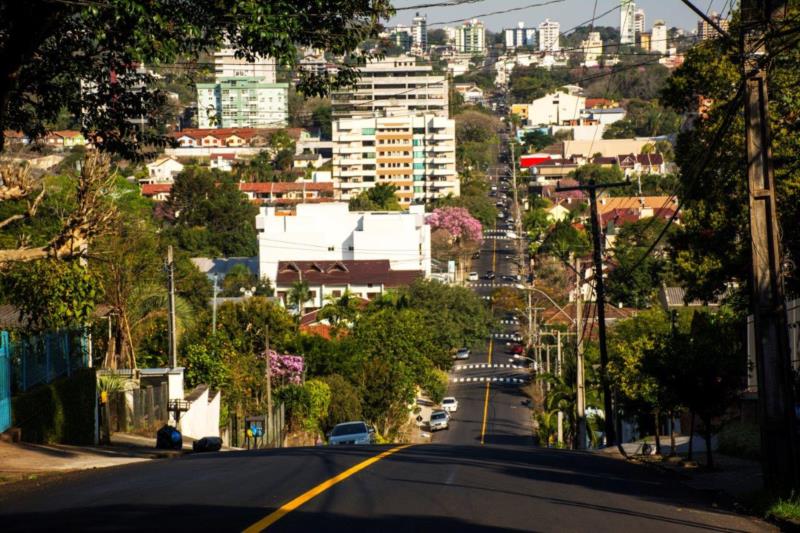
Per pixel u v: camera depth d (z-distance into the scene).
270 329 76.69
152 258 60.56
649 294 96.81
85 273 36.03
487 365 123.62
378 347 89.50
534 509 15.09
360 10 23.77
